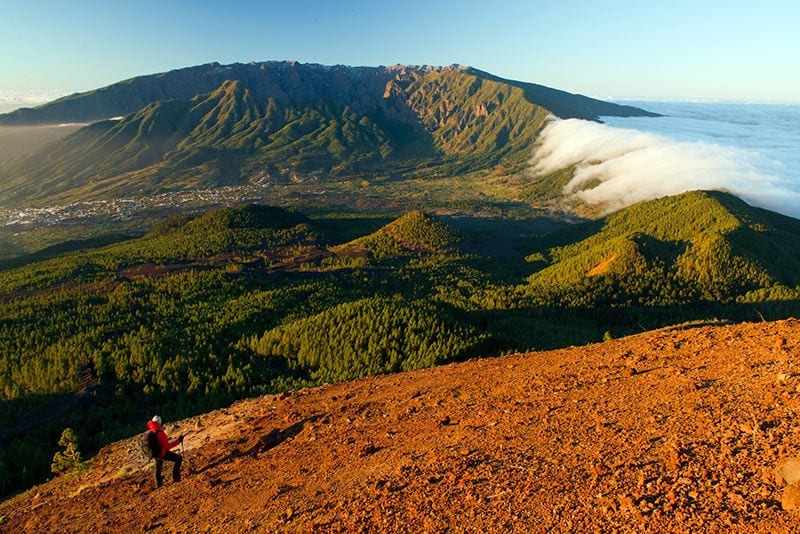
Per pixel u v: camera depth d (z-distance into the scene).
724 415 12.62
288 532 12.20
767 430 11.30
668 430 12.57
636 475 10.77
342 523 11.73
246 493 16.47
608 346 25.47
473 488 11.85
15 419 63.34
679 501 9.49
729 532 8.44
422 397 22.83
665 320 104.38
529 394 19.06
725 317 107.50
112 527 16.88
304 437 21.02
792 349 16.62
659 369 18.27
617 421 14.00
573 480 11.21
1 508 25.77
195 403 65.88
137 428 52.88
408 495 12.23
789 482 9.20
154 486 20.16
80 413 63.47
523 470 12.25
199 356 77.81
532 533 9.72
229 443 23.27
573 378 20.03
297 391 32.38
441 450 14.82
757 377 14.77
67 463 32.88
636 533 9.00
